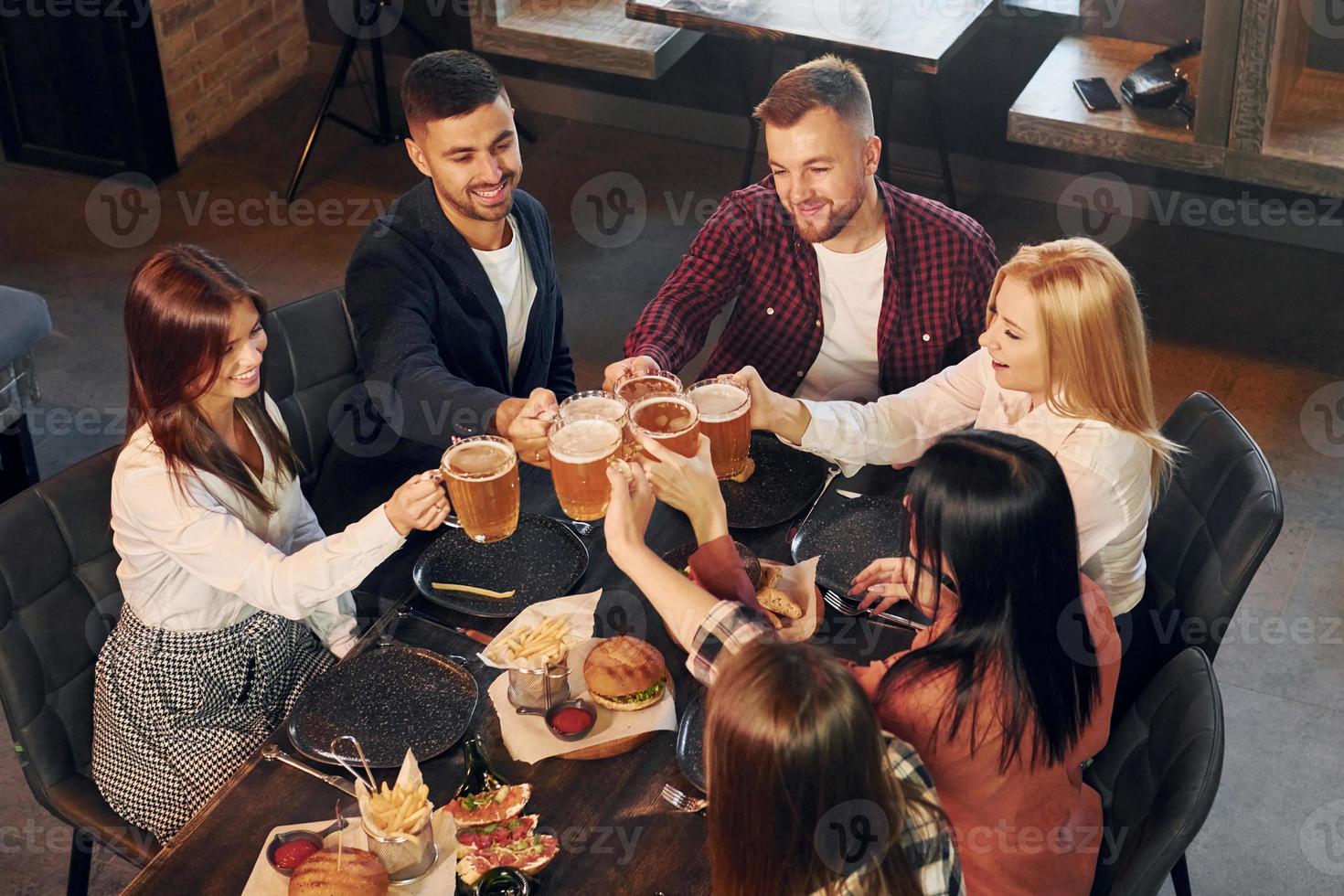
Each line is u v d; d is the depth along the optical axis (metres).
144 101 4.58
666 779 1.67
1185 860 2.22
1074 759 1.63
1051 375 1.91
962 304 2.50
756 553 2.05
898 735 1.49
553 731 1.71
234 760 2.01
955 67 4.43
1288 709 2.82
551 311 2.70
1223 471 2.07
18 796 2.67
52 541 1.99
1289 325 3.93
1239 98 3.42
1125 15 4.05
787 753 1.20
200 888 1.54
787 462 2.23
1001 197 4.59
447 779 1.69
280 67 5.21
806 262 2.49
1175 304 4.02
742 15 3.68
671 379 1.93
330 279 4.27
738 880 1.30
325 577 1.87
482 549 2.05
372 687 1.81
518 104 5.11
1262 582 3.12
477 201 2.35
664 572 1.58
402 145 4.95
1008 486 1.41
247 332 1.91
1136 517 1.92
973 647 1.45
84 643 2.05
